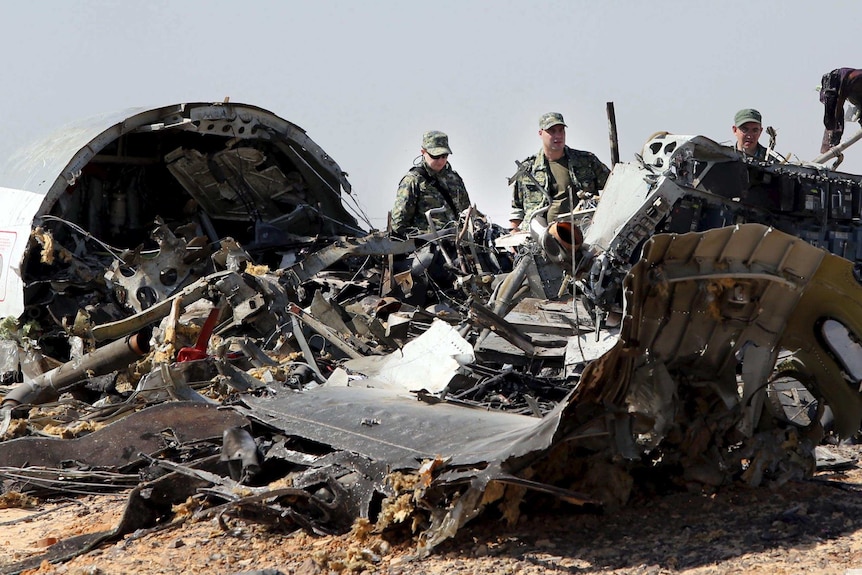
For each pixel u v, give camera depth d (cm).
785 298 1953
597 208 3516
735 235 1836
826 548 1684
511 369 2872
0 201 4703
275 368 3047
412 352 3003
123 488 2383
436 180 5109
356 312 3856
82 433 2695
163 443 2455
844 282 1928
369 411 2230
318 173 5800
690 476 2047
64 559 1891
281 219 5656
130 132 5103
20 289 4300
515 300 3612
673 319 1928
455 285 4506
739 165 3453
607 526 1862
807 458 2117
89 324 3622
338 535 1886
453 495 1814
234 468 2150
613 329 3319
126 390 3338
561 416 1772
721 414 2039
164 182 5762
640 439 2034
